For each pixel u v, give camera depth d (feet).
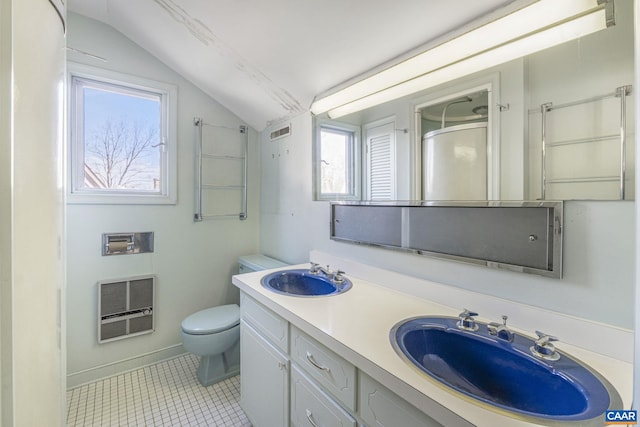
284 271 5.74
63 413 3.18
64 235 2.98
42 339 2.21
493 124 3.43
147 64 6.97
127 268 6.86
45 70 2.21
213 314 6.80
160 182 7.36
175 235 7.45
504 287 3.39
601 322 2.72
